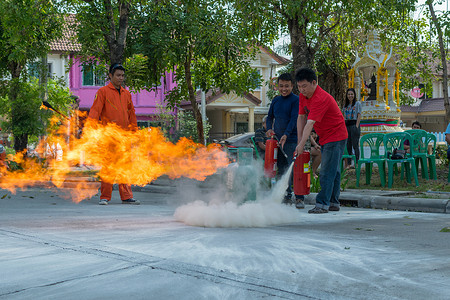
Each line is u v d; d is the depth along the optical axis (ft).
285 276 8.53
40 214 18.65
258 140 26.68
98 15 42.73
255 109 107.86
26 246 11.44
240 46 48.57
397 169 34.50
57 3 47.11
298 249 10.99
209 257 10.04
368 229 14.42
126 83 49.06
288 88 21.58
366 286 7.91
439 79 57.11
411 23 49.19
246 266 9.25
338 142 19.26
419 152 31.09
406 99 62.39
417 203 21.07
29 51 55.98
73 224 15.55
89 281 8.23
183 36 47.98
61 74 93.50
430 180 30.66
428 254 10.53
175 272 8.77
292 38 41.24
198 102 96.84
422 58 52.47
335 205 20.39
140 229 14.37
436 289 7.73
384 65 45.96
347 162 38.06
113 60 41.55
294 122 21.25
